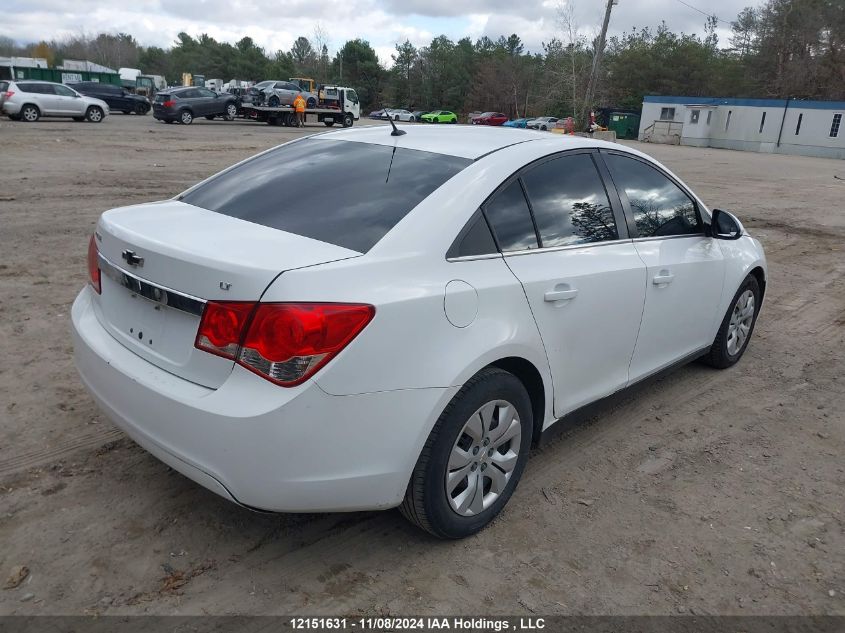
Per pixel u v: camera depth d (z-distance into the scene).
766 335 6.06
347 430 2.40
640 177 3.95
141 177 13.09
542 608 2.60
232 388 2.35
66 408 3.90
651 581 2.78
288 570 2.72
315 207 2.92
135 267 2.64
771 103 47.97
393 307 2.45
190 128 28.31
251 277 2.31
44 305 5.57
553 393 3.25
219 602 2.54
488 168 3.08
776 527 3.19
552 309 3.11
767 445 4.00
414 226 2.71
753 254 4.97
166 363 2.57
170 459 2.52
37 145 17.30
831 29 64.12
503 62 91.56
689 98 52.09
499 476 3.02
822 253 9.91
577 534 3.06
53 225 8.58
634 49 73.31
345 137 3.73
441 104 95.06
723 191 17.66
